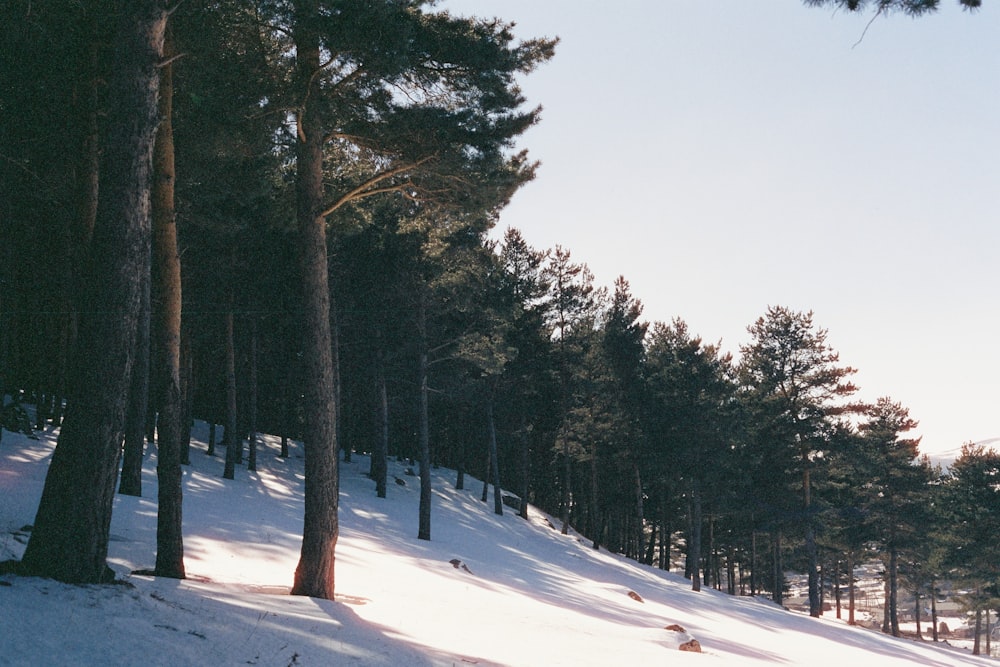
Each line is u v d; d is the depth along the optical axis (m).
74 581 8.21
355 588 15.16
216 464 36.56
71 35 17.41
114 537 14.20
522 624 14.88
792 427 51.53
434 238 24.94
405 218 17.84
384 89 14.48
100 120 18.80
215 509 23.28
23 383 27.64
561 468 69.19
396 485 46.25
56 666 5.71
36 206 23.66
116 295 8.71
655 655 14.35
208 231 31.11
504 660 10.57
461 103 15.02
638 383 54.81
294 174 16.81
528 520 50.06
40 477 19.69
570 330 52.50
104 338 8.62
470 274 36.94
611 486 65.88
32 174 19.97
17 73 17.52
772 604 48.75
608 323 58.59
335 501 12.96
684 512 64.25
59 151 19.73
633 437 53.16
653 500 67.69
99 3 16.34
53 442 25.12
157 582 10.20
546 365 51.91
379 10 12.35
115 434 8.62
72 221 21.97
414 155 14.75
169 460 11.95
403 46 12.74
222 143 13.98
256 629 8.51
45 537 8.23
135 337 8.89
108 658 6.19
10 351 26.89
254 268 35.94
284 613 10.09
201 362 50.16
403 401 55.91
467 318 42.53
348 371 49.59
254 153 14.91
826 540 66.25
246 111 13.58
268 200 17.56
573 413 54.12
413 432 62.50
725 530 66.50
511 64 14.52
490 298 43.53
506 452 70.50
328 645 8.66
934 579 76.75
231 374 34.19
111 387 8.59
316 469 12.80
